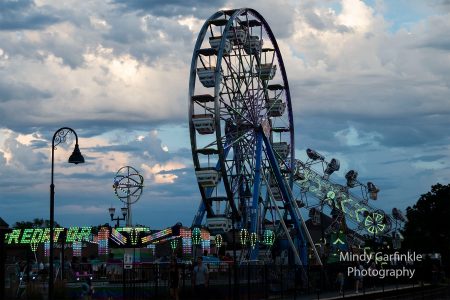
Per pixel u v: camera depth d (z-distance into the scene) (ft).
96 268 191.01
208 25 239.30
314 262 290.56
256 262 212.64
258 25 253.85
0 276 118.83
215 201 233.35
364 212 394.73
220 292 147.23
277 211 247.91
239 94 241.35
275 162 253.24
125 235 191.42
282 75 264.11
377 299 188.65
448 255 388.16
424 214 398.01
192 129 228.43
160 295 139.74
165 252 230.48
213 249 254.88
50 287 112.98
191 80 230.48
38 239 167.43
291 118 268.41
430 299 187.32
